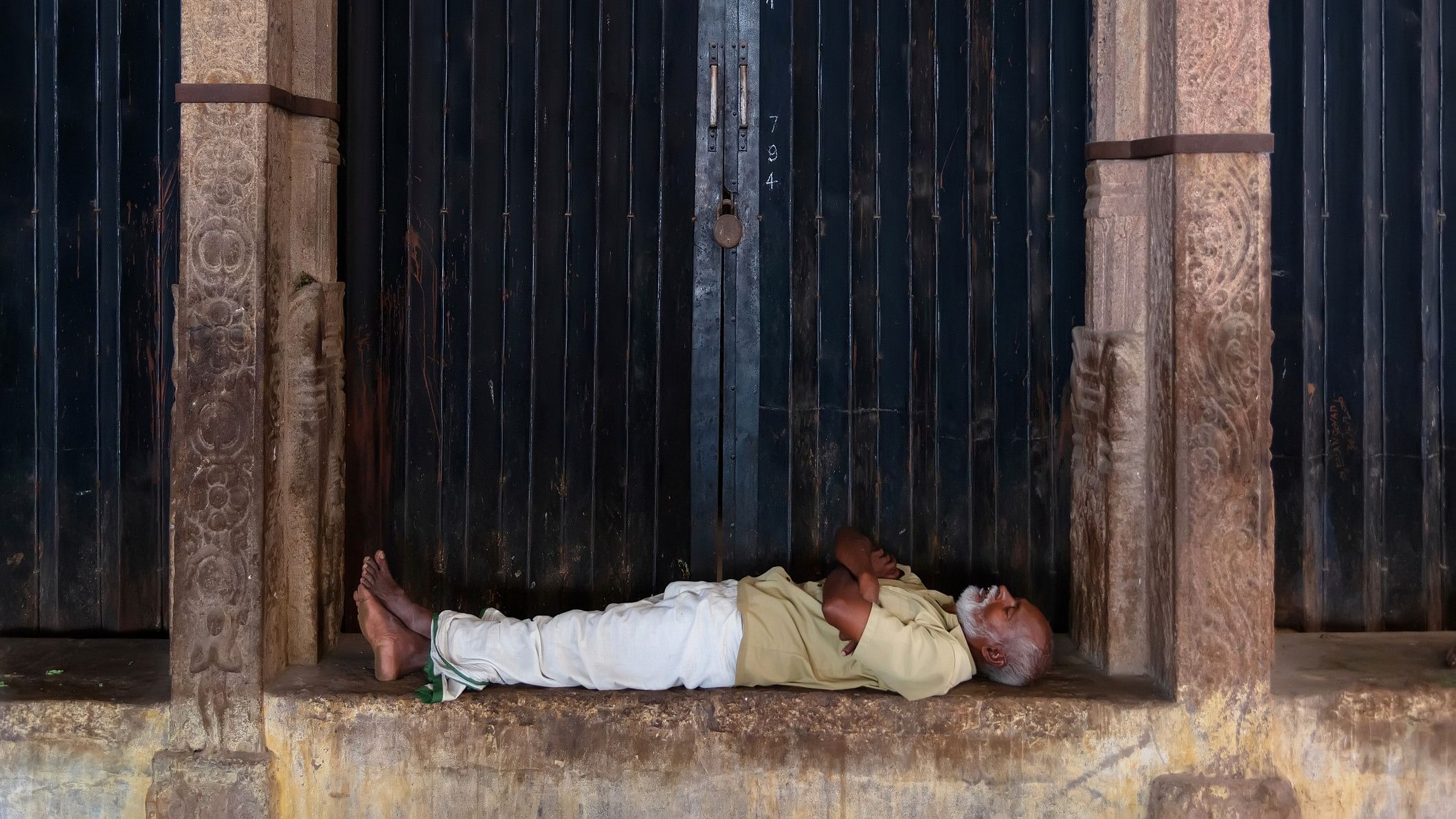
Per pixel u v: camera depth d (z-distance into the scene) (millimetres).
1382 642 3225
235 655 2736
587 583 3381
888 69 3344
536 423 3355
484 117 3320
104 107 3262
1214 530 2715
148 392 3311
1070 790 2768
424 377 3334
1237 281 2688
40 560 3330
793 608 2904
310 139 2963
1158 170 2814
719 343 3365
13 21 3250
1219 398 2701
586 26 3322
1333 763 2789
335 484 3115
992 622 2848
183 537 2727
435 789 2779
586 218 3346
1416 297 3340
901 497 3381
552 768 2781
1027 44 3318
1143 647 2963
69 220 3277
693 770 2793
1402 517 3357
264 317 2717
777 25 3340
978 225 3342
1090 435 3072
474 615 3199
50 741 2762
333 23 3045
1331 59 3307
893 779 2785
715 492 3379
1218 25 2670
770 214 3361
